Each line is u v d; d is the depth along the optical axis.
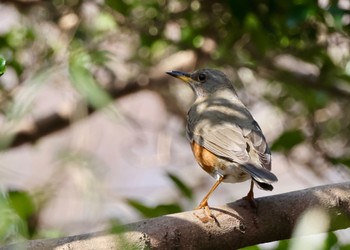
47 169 14.21
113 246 7.29
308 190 8.32
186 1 12.73
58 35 13.02
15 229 7.32
